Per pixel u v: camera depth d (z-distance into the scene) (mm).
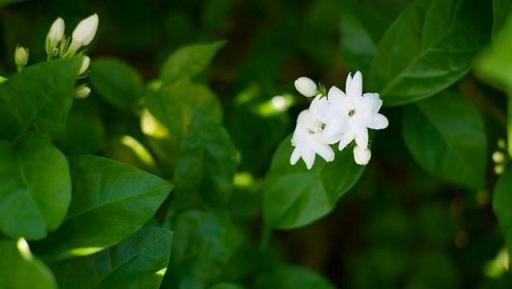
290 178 500
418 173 660
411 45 487
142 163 558
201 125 517
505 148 569
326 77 694
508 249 471
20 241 405
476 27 479
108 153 563
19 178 425
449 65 484
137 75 583
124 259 455
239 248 544
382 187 700
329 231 756
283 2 712
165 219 519
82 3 653
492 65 357
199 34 689
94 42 668
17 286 396
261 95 612
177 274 503
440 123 515
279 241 723
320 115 464
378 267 683
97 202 443
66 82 434
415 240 685
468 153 514
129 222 440
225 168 519
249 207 570
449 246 677
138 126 585
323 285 536
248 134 596
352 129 462
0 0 501
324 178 494
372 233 693
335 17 682
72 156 448
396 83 491
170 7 699
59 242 435
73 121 555
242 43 746
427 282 667
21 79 433
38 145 435
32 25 631
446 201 686
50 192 421
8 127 441
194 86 553
